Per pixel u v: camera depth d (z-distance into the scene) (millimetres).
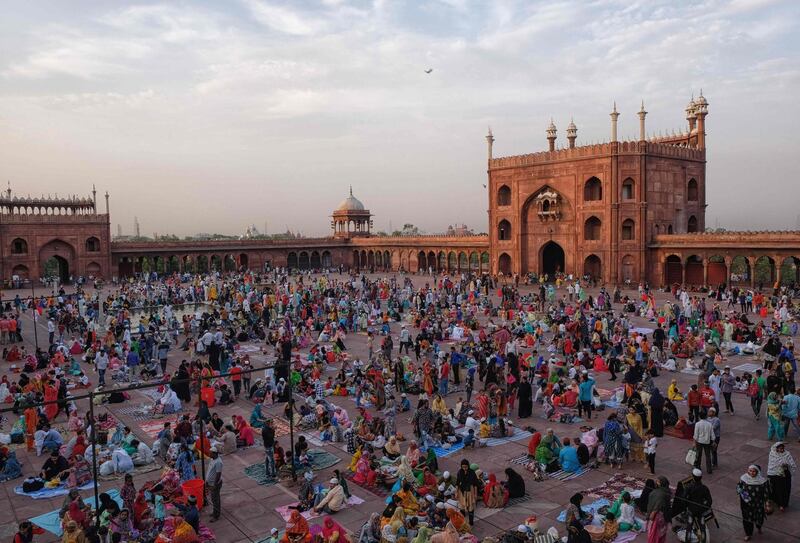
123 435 13414
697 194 46812
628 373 16688
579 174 44219
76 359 23094
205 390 16703
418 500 10148
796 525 9484
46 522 10203
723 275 41469
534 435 12578
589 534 8844
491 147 50438
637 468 11891
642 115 41500
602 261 43281
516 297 34656
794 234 35031
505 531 9539
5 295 44750
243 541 9508
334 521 10055
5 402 16734
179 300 39750
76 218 53062
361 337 27266
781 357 16703
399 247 64750
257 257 64938
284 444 13797
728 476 11359
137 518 9742
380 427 13734
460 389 18125
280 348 22250
